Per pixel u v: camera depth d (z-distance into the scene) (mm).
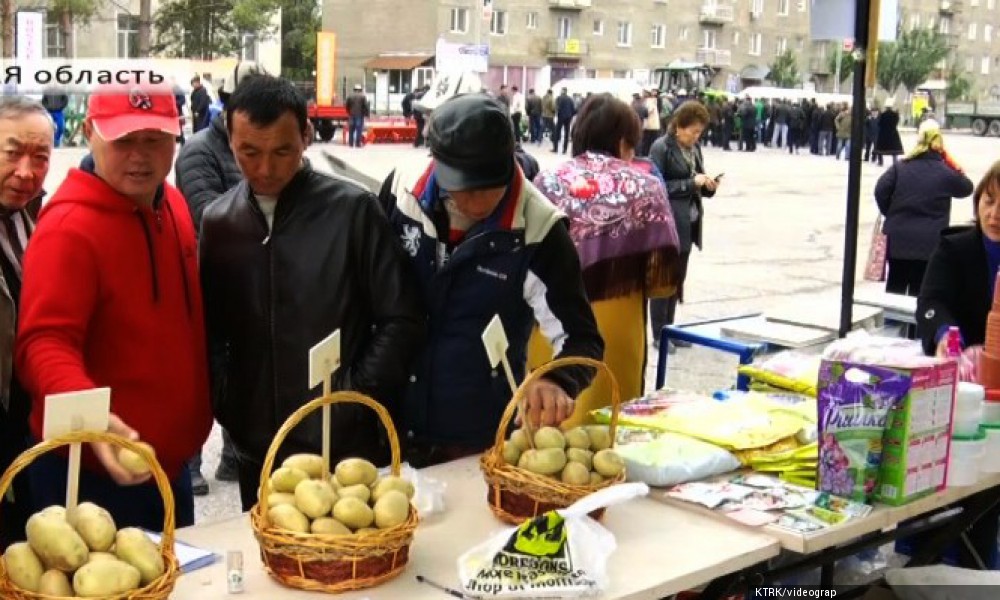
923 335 3475
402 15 48125
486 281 2533
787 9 61875
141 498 2441
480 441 2619
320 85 29672
